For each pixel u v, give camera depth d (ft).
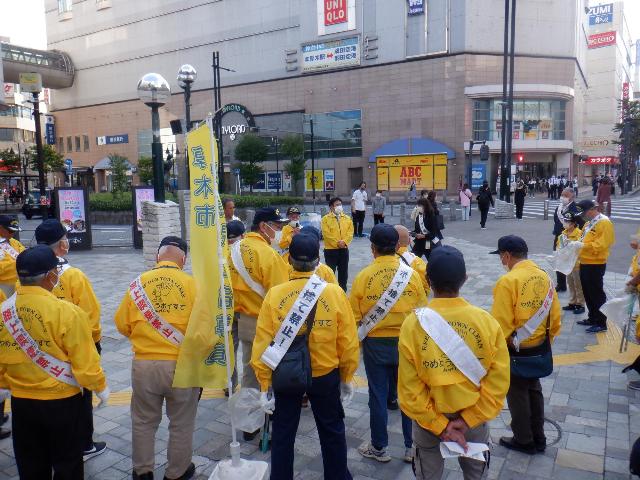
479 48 132.87
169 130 181.57
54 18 206.28
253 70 163.22
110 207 85.92
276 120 160.56
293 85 156.97
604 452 13.69
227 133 165.37
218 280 12.39
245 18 162.50
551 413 15.89
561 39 137.90
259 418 14.07
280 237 21.07
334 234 31.65
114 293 33.47
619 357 20.48
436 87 136.15
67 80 201.87
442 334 8.92
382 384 13.56
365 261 44.06
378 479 12.76
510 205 77.10
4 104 83.05
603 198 48.83
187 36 174.29
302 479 12.77
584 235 23.24
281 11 156.15
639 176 223.30
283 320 11.03
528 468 13.02
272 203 94.58
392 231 13.56
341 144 151.53
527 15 134.82
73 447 10.91
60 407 10.57
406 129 141.38
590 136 242.37
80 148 207.10
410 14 137.08
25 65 187.32
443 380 8.82
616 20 252.42
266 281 14.88
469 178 106.22
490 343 8.92
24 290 10.48
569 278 26.66
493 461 13.34
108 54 193.06
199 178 12.46
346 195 152.46
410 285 13.39
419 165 138.92
